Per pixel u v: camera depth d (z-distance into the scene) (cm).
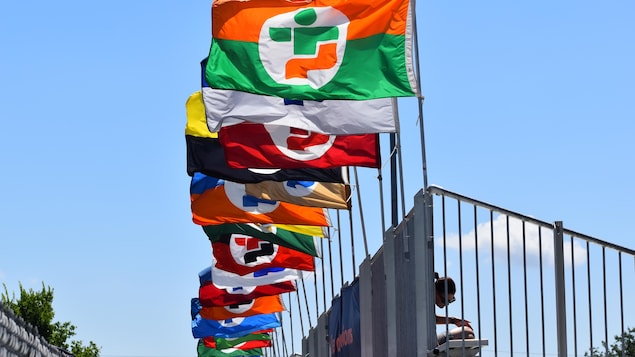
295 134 1402
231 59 1228
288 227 1959
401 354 1216
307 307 2458
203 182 1778
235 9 1230
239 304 2472
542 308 959
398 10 1221
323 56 1222
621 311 943
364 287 1479
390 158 1378
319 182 1600
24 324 1625
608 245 950
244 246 2080
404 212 1229
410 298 1134
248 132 1398
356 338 1551
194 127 1579
